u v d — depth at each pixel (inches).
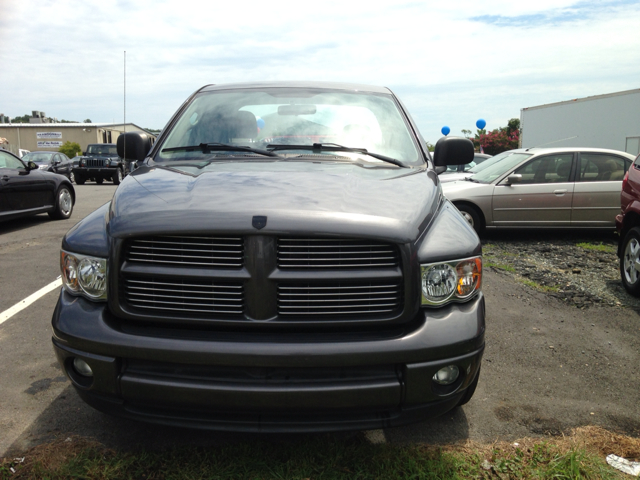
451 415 115.4
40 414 111.4
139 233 83.7
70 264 90.2
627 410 119.3
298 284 83.1
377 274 83.5
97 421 108.9
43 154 901.2
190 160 119.9
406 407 86.0
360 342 81.9
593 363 144.4
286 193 90.7
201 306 83.7
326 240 83.1
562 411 118.2
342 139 126.9
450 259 88.6
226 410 82.5
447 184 339.6
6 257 263.4
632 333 167.2
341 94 143.4
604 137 696.4
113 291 85.4
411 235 85.5
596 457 99.3
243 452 97.5
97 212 100.7
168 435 103.7
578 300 200.2
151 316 84.4
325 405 81.7
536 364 143.3
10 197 346.3
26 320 169.6
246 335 82.9
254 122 131.0
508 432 108.9
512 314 183.9
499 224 326.0
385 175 109.2
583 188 323.0
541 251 296.2
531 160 328.8
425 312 87.2
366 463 95.0
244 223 81.8
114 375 83.7
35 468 91.3
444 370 87.6
